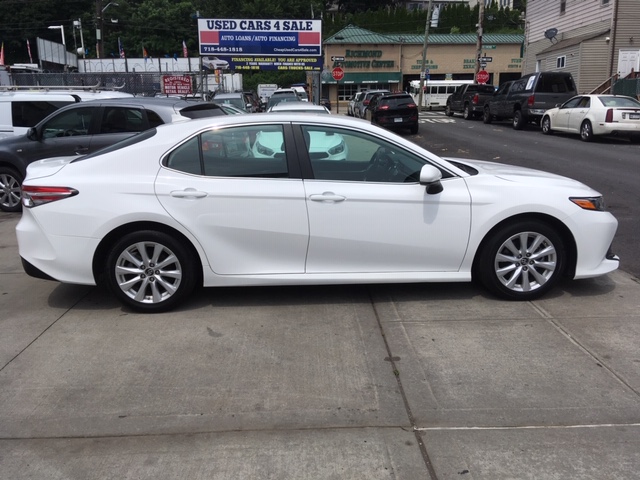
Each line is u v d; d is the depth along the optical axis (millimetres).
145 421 3307
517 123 21953
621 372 3758
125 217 4602
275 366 3902
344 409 3395
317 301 5023
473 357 3984
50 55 36812
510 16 70000
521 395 3508
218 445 3084
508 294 4910
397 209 4680
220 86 30297
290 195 4629
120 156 4750
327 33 62750
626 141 17234
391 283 5293
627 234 7152
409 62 50375
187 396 3553
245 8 64188
